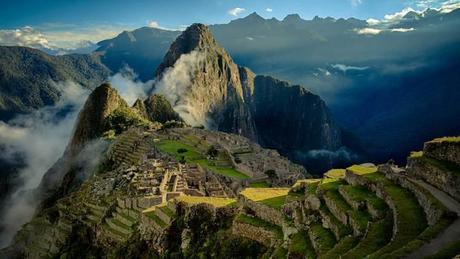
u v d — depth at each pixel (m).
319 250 44.91
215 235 66.38
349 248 41.66
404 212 42.41
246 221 62.16
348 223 47.62
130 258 79.38
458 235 35.53
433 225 37.53
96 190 138.25
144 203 96.12
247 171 169.00
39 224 144.00
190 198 79.94
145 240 79.44
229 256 60.78
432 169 47.19
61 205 147.75
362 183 55.75
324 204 55.75
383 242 39.81
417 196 45.47
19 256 140.25
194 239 69.44
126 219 99.56
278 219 59.84
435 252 33.56
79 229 115.38
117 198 111.00
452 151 47.59
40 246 130.00
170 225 74.88
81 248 108.88
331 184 60.31
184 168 152.88
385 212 45.28
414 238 37.56
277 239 56.44
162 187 108.19
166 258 71.00
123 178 133.88
